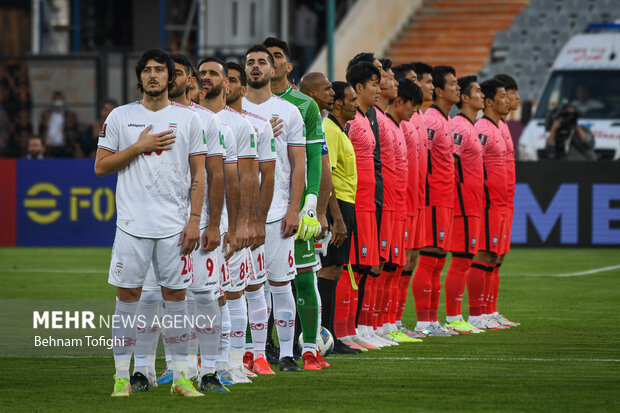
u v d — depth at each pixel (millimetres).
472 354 29531
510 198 37969
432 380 24797
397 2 98562
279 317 25969
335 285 28656
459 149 35344
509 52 95125
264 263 25328
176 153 22031
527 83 93500
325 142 27078
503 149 37250
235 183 23984
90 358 28656
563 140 70438
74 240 70688
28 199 70938
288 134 25781
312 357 26422
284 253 25453
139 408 21141
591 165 65875
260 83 25875
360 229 29750
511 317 38969
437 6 101125
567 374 25844
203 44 87500
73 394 22906
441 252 34656
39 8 91750
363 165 29922
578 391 23391
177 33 92188
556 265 58156
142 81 21953
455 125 35719
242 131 24281
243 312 24469
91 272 54781
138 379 23234
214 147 22703
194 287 22734
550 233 66375
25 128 73938
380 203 30891
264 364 25734
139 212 21906
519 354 29500
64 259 62125
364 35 94062
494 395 22844
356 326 31250
